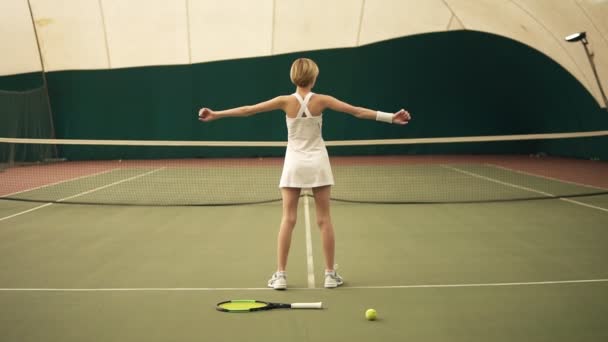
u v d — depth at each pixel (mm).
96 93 22047
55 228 7195
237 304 3984
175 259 5480
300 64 4281
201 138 22609
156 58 18375
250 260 5430
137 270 5055
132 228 7191
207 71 22375
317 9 16969
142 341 3354
